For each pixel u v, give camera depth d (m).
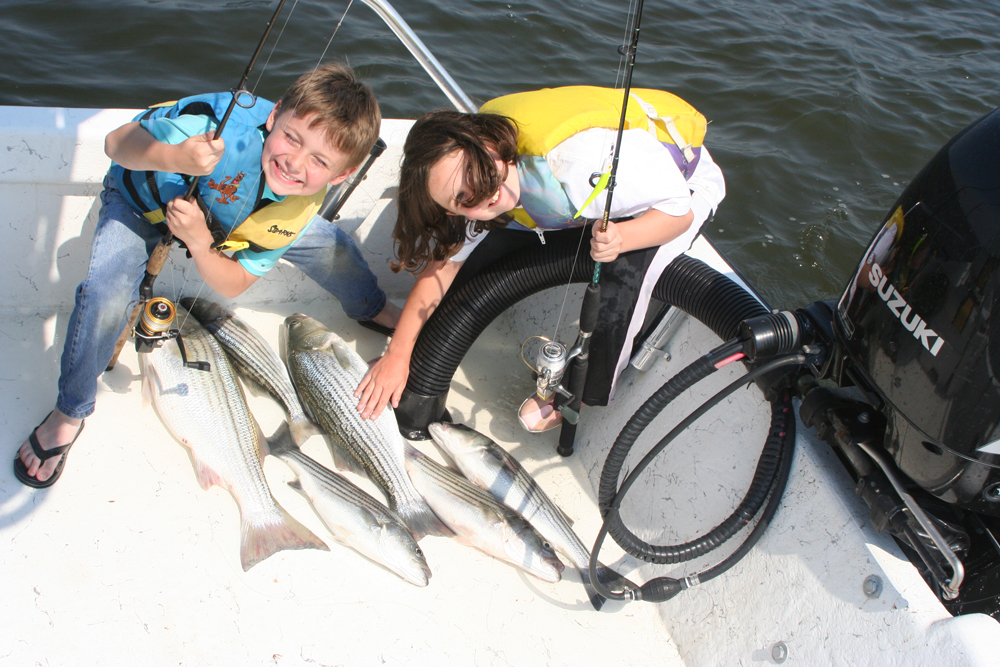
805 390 1.82
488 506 2.18
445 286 2.34
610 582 2.08
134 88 4.41
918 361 1.48
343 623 1.91
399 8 5.58
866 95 5.79
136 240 2.04
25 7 4.83
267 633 1.85
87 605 1.82
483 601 2.03
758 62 6.01
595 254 1.79
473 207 1.82
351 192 2.50
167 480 2.12
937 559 1.58
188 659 1.77
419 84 4.84
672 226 1.96
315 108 1.69
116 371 2.38
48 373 2.32
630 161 1.90
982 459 1.42
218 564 1.96
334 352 2.44
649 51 5.88
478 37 5.47
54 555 1.89
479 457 2.28
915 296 1.50
